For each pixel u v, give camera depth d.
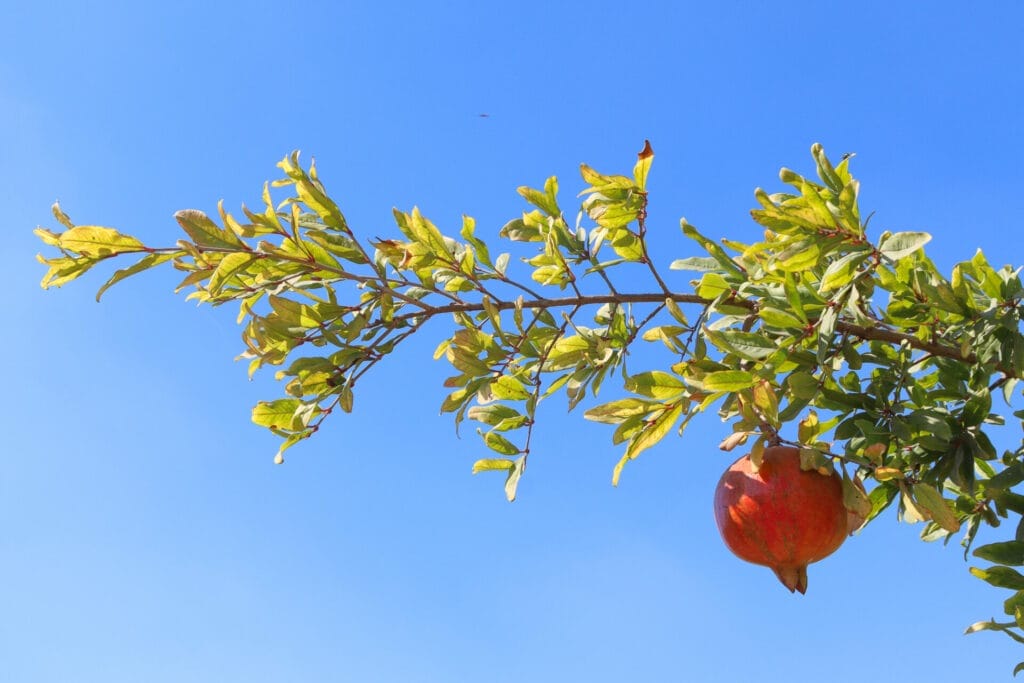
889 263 1.49
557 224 1.68
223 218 1.57
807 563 1.49
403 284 1.62
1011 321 1.56
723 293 1.53
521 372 1.65
